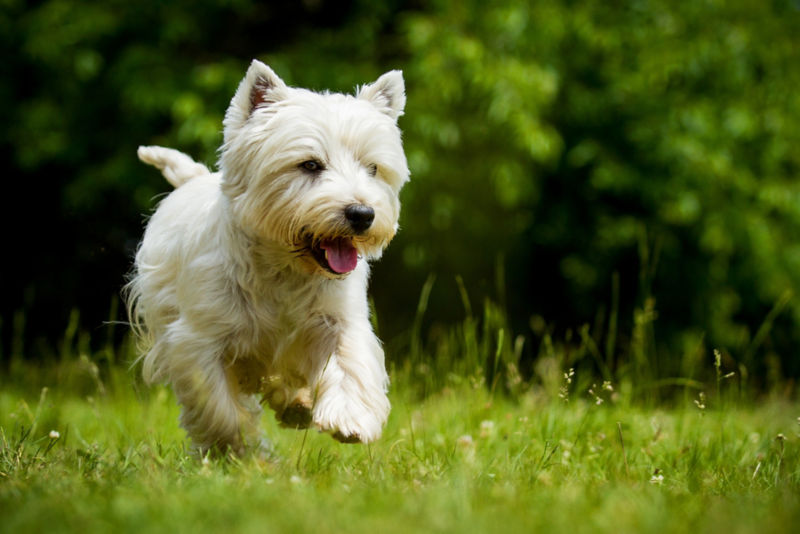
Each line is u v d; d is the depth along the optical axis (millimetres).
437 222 12938
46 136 12930
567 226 14375
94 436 6664
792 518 3580
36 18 12820
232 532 3299
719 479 5090
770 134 14977
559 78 13695
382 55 13859
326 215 5203
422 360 8117
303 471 4770
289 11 14305
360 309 5605
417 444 6258
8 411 7594
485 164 13172
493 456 5793
